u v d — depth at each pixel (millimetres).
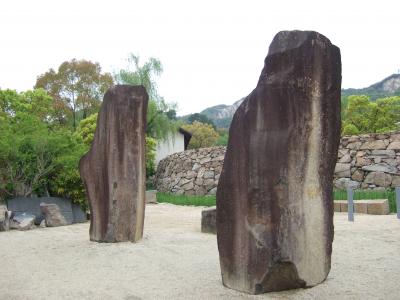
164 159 22734
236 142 4043
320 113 4000
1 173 10438
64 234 8141
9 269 5355
